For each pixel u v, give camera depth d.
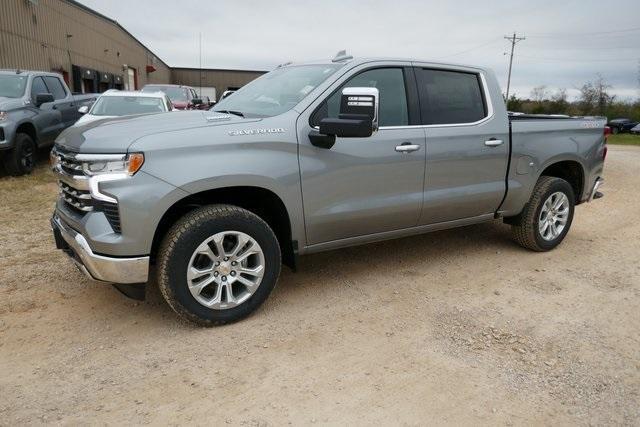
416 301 4.00
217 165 3.25
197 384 2.84
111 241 3.08
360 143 3.84
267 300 3.95
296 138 3.57
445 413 2.64
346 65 3.97
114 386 2.81
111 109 9.65
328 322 3.61
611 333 3.54
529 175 4.93
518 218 5.14
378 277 4.48
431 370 3.03
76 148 3.25
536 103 52.53
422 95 4.27
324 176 3.70
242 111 4.05
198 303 3.37
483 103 4.67
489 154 4.59
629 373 3.05
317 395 2.77
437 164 4.28
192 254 3.27
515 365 3.10
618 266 4.95
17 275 4.29
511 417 2.62
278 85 4.26
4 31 17.47
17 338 3.29
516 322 3.67
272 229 3.86
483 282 4.43
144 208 3.07
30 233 5.50
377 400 2.73
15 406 2.62
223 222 3.33
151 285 4.18
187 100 16.09
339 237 3.97
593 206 7.84
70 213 3.45
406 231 4.38
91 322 3.52
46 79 10.31
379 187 4.00
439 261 4.93
